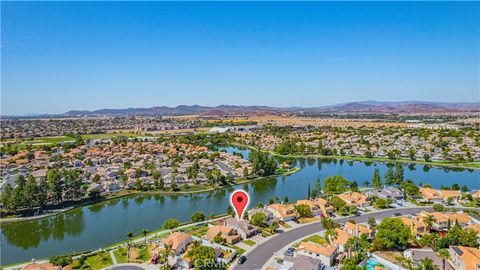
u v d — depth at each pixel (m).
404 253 96.06
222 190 192.00
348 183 178.62
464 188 165.75
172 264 93.31
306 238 112.25
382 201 144.38
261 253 101.25
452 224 117.50
